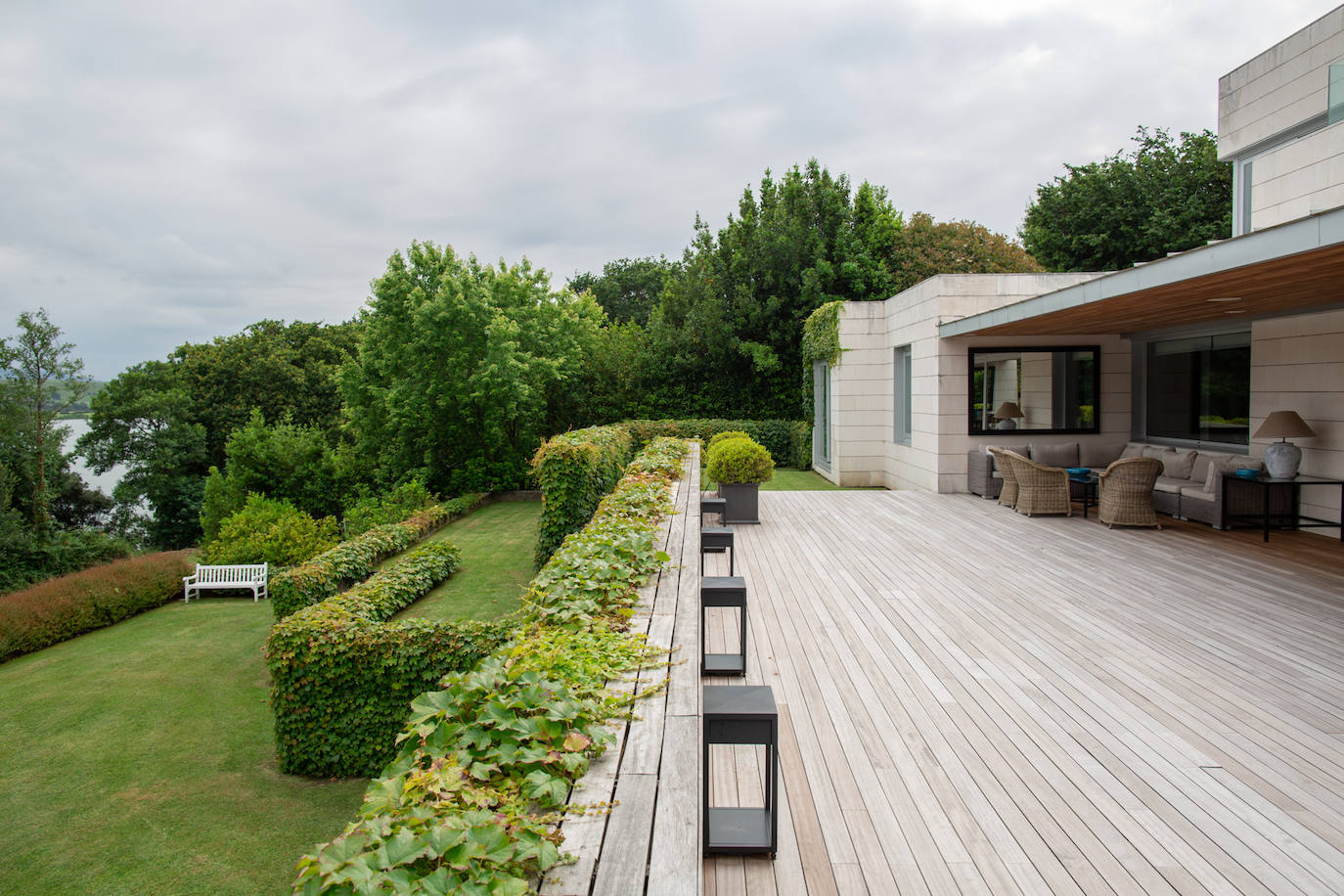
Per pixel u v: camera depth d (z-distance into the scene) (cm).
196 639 987
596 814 150
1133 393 1054
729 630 475
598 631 263
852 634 463
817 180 2083
